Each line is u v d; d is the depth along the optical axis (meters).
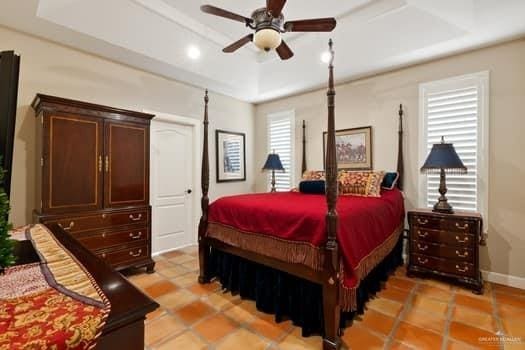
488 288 2.73
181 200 4.21
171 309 2.38
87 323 0.65
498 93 2.86
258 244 2.30
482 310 2.30
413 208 3.43
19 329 0.61
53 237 1.48
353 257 1.91
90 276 0.95
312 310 2.01
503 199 2.84
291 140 4.73
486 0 2.26
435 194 3.29
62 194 2.58
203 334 2.02
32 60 2.74
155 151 3.88
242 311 2.35
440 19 2.63
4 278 0.92
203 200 2.88
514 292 2.63
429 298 2.52
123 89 3.43
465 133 3.06
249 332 2.05
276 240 2.18
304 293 2.05
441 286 2.77
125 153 3.02
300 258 2.00
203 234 2.86
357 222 2.12
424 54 3.11
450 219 2.75
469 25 2.54
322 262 1.87
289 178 4.78
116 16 2.71
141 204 3.16
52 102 2.52
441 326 2.08
